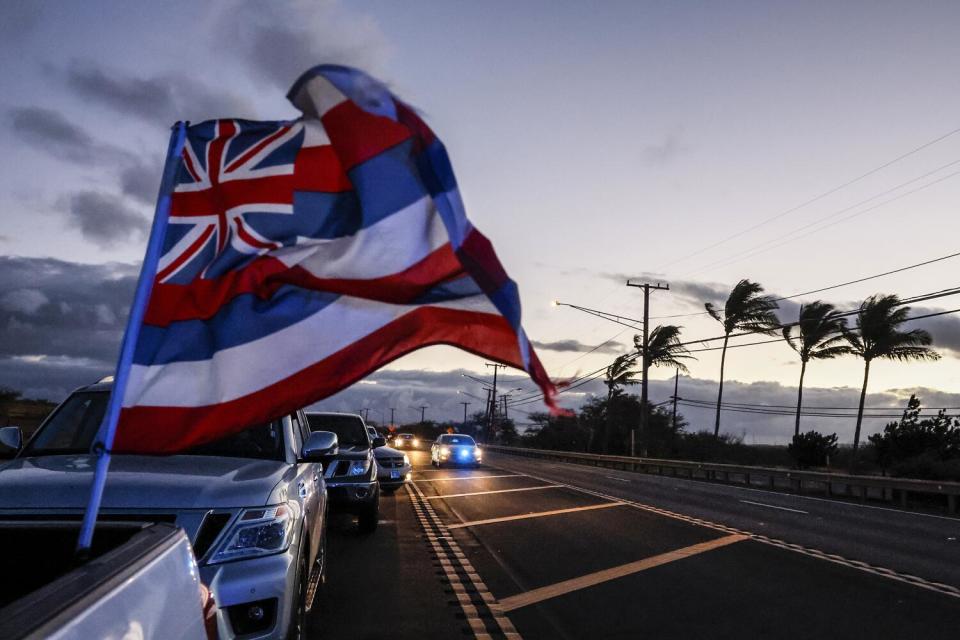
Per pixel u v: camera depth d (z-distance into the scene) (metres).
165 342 3.43
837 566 10.64
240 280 3.45
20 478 4.79
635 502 19.69
